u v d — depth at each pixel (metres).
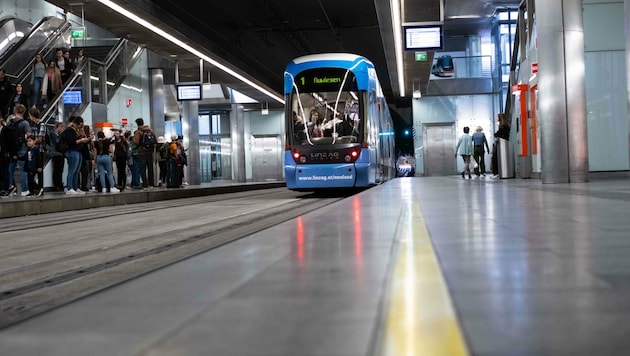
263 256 4.11
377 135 17.45
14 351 2.07
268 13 25.73
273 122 43.97
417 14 20.22
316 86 15.80
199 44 22.08
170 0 23.91
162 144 22.23
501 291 2.72
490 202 8.69
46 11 26.72
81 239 7.62
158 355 1.92
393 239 4.76
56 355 2.00
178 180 22.17
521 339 1.97
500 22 31.61
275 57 35.00
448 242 4.43
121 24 18.64
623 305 2.42
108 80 23.42
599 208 7.00
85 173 16.80
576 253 3.78
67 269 5.12
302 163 15.52
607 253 3.76
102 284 4.31
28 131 13.97
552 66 13.80
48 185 19.06
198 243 6.43
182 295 2.90
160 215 11.41
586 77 17.11
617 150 17.08
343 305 2.53
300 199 15.31
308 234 5.36
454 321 2.17
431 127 34.88
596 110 17.12
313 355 1.83
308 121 15.70
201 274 3.48
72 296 3.92
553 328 2.10
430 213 7.16
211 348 1.96
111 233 8.23
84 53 24.62
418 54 25.50
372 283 2.99
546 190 11.25
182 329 2.23
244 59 34.97
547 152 13.96
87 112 20.84
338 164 15.38
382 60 36.97
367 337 2.02
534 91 18.36
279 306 2.56
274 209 11.57
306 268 3.54
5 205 11.43
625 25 10.83
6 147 13.84
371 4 25.14
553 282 2.90
